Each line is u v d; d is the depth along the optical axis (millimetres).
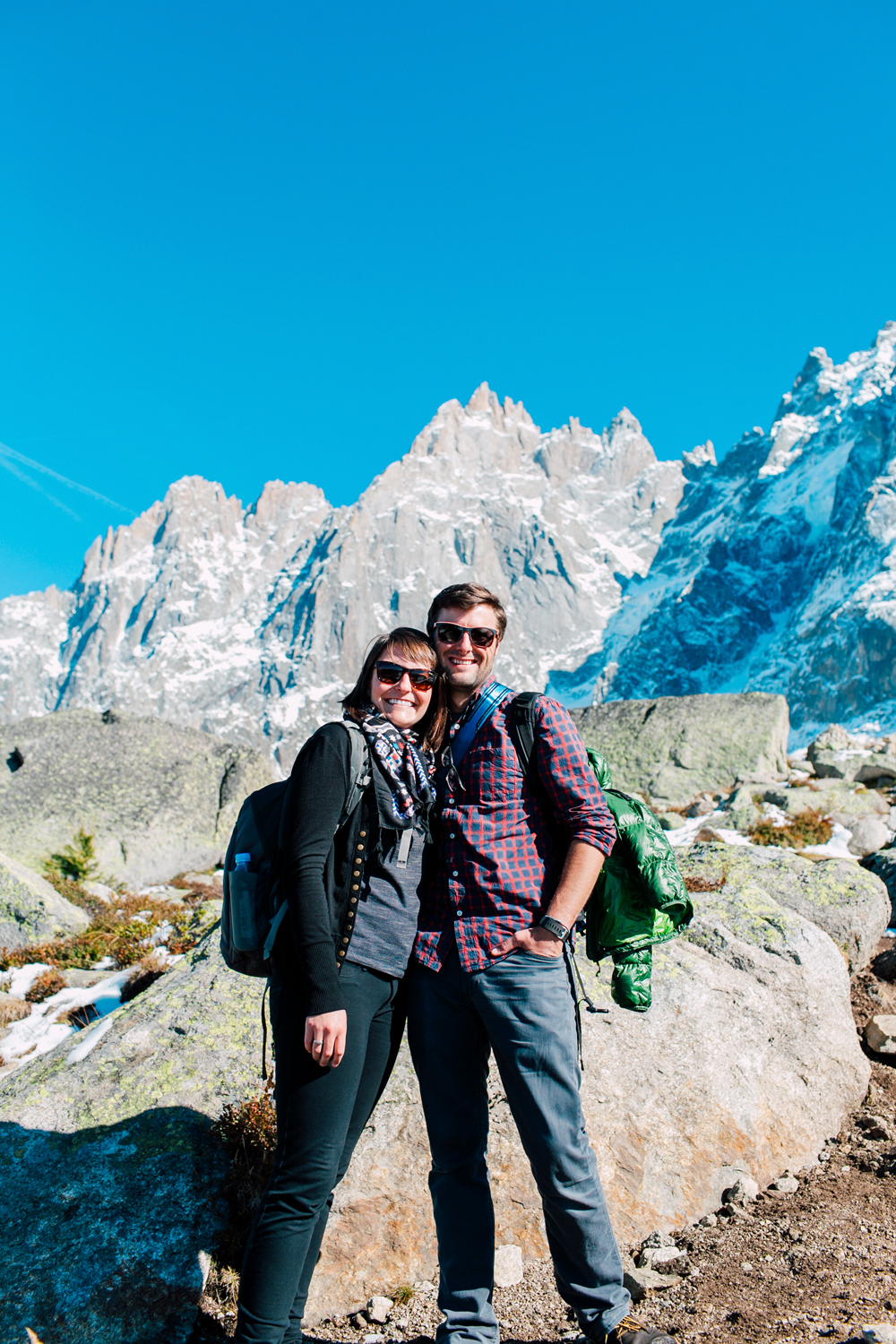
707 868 8586
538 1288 4652
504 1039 3764
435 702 4305
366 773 3805
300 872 3537
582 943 6660
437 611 4371
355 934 3701
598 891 4227
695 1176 5336
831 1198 5184
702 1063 5805
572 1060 3812
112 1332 4254
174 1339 4309
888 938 8359
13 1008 8477
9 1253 4508
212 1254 4645
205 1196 4871
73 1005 8531
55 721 15727
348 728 3854
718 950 6801
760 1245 4750
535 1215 5047
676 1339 3951
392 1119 5227
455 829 3945
